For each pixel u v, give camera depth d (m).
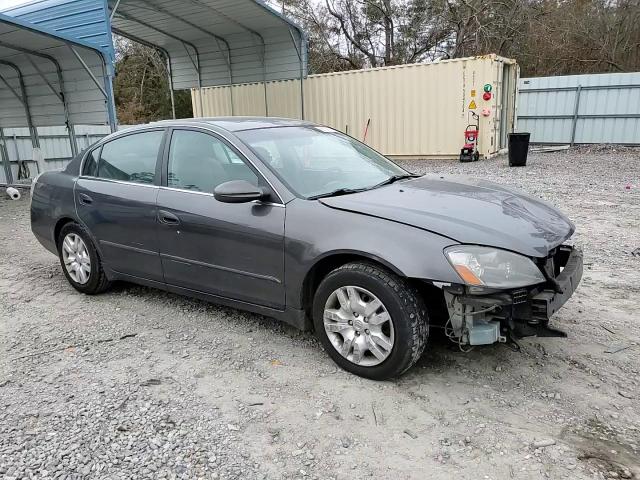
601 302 4.31
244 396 3.05
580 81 16.22
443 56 27.94
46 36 9.38
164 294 4.81
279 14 13.22
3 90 12.62
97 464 2.48
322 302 3.30
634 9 24.14
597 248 5.86
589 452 2.49
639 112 15.66
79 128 15.13
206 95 18.59
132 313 4.38
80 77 11.02
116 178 4.46
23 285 5.22
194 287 3.96
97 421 2.83
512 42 25.80
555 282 2.96
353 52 29.81
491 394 3.00
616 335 3.71
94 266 4.64
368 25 29.12
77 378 3.30
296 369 3.35
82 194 4.61
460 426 2.72
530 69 26.00
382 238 3.01
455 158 14.67
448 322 3.03
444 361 3.38
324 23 29.06
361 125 15.88
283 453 2.55
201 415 2.87
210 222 3.69
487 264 2.82
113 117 10.80
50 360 3.56
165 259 4.05
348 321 3.20
